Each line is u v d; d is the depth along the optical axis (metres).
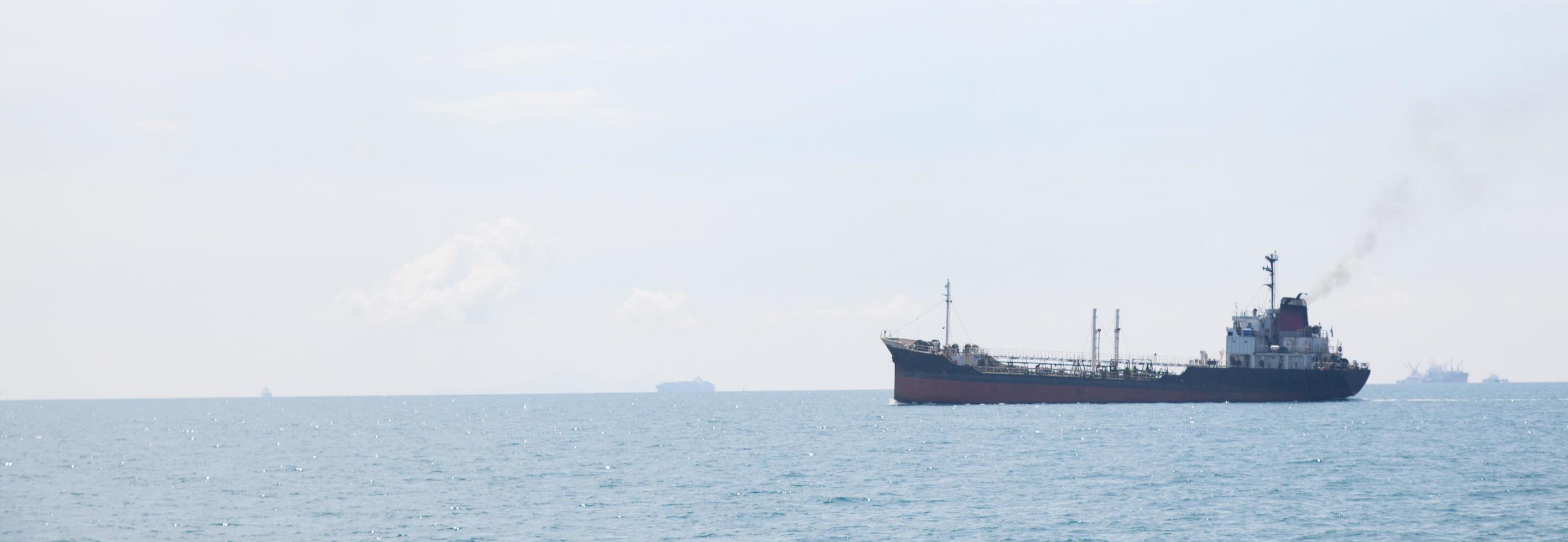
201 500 91.31
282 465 122.75
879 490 88.81
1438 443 124.31
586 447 141.88
